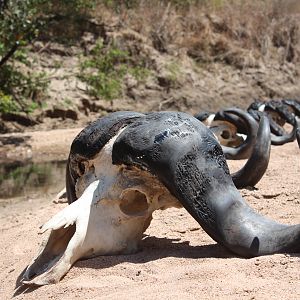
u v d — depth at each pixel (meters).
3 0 21.00
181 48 32.12
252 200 8.49
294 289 4.83
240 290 4.88
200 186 5.92
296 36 35.94
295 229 5.58
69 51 27.97
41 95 25.16
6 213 10.70
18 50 23.66
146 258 6.12
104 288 5.43
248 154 12.70
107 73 25.53
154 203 6.27
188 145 6.01
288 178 10.40
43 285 5.79
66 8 26.11
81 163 6.58
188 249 6.41
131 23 31.77
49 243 6.15
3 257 7.25
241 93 31.59
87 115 26.17
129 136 6.12
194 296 4.88
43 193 12.66
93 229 6.13
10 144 19.97
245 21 35.22
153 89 29.27
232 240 5.74
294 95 33.19
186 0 34.38
